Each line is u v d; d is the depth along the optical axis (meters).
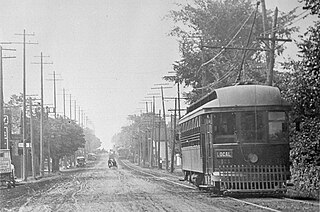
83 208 21.56
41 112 65.31
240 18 57.34
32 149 59.31
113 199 25.81
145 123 120.88
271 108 23.48
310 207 18.50
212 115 23.81
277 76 41.09
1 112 46.66
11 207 23.70
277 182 22.98
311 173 27.39
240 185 22.97
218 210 18.25
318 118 26.73
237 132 23.41
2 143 46.19
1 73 47.22
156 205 21.50
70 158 118.12
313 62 23.94
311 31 23.91
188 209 19.17
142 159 131.25
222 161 23.42
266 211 17.48
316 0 22.67
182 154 35.59
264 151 23.17
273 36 31.67
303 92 25.56
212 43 57.72
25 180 52.84
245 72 48.53
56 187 40.12
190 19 59.47
